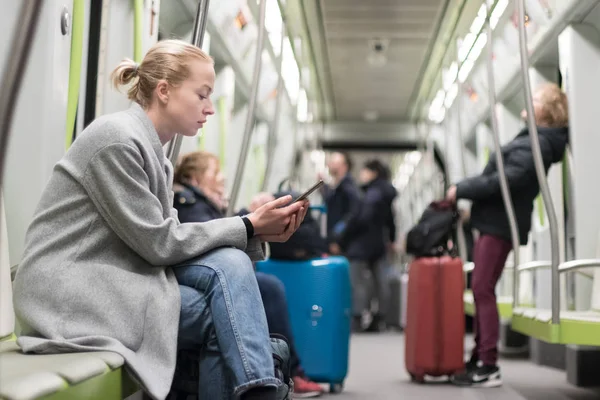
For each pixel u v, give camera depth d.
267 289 3.53
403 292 8.13
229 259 1.91
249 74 5.65
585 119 4.28
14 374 1.32
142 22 3.39
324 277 3.92
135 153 1.86
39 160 2.31
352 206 7.67
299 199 2.08
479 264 4.07
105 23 2.91
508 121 6.16
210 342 1.89
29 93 2.32
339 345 3.89
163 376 1.77
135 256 1.90
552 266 2.92
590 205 4.26
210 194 3.53
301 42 6.30
